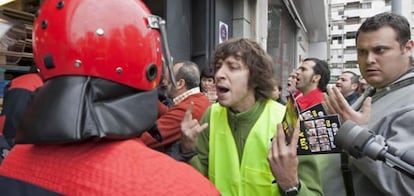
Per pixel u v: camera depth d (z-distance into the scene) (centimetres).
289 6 1409
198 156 153
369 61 138
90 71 78
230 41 145
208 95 338
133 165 78
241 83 139
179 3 519
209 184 83
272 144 111
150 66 86
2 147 172
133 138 85
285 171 108
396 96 131
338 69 5306
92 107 77
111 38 79
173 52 507
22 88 186
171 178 78
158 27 93
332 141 108
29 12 309
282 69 1371
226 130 146
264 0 717
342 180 137
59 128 74
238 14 638
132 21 84
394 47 134
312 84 354
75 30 79
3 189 86
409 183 110
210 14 561
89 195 76
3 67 275
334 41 5756
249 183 134
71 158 82
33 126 78
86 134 74
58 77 81
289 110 111
